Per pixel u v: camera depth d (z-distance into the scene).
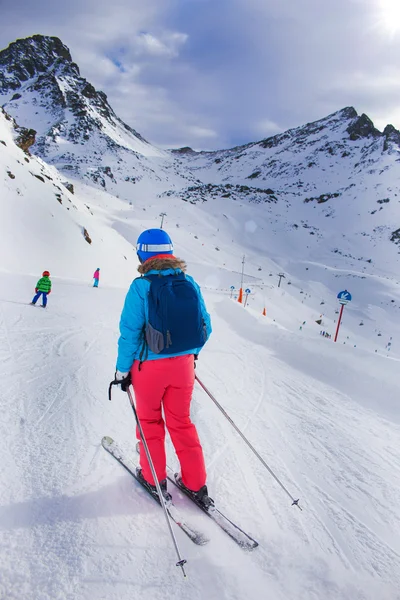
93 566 1.88
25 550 1.92
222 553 2.04
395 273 132.75
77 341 7.67
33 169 38.03
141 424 2.35
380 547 2.29
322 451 3.69
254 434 3.87
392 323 88.88
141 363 2.17
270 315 47.41
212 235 128.38
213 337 10.13
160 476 2.35
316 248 150.00
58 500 2.33
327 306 91.62
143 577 1.84
